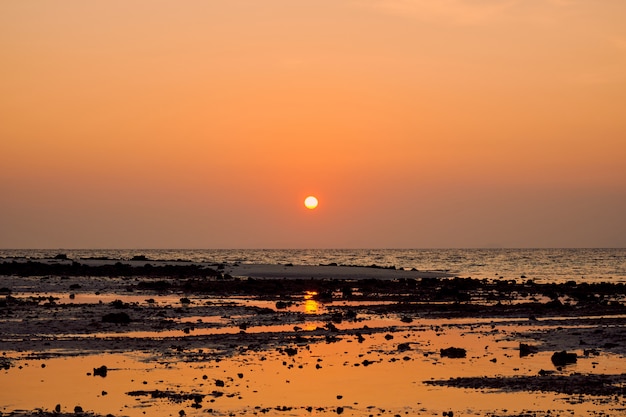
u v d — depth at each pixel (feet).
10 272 264.52
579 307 176.76
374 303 186.09
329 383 82.43
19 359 95.81
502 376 86.38
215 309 158.81
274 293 213.66
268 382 82.84
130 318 138.10
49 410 69.36
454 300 198.39
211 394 76.54
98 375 86.02
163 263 355.77
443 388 79.92
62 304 158.10
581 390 78.48
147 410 69.56
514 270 441.68
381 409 70.69
